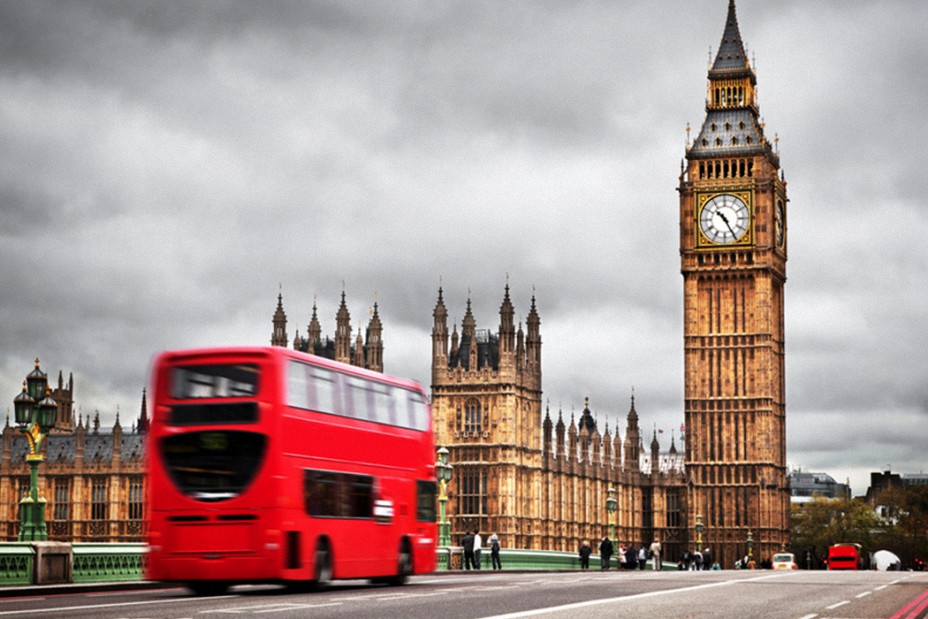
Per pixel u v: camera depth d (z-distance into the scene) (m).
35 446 61.56
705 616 35.16
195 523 45.19
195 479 45.34
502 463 160.12
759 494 198.88
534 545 165.38
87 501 176.88
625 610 37.00
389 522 52.62
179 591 51.84
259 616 34.00
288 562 45.12
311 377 47.47
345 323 163.75
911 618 35.56
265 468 44.91
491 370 161.88
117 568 56.69
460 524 160.75
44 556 51.16
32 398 61.69
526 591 47.28
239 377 45.53
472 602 40.09
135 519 175.25
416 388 56.56
